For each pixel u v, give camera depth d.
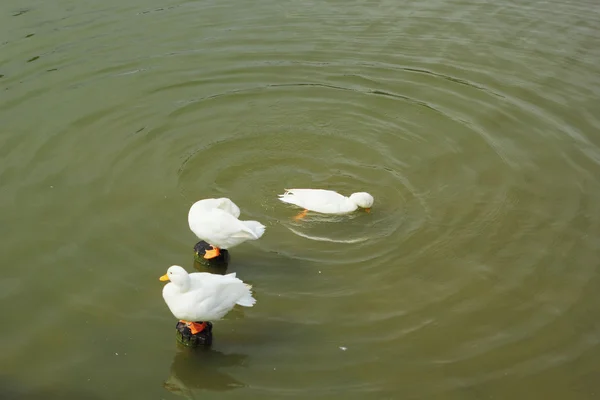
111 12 8.02
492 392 4.79
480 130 6.62
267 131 6.58
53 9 8.03
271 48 7.55
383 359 4.93
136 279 5.32
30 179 6.01
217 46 7.55
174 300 4.91
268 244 5.59
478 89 7.11
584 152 6.40
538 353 4.97
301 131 6.60
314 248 5.57
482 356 4.95
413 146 6.47
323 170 6.22
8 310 5.12
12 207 5.78
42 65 7.18
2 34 7.56
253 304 5.20
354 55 7.52
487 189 6.05
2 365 4.85
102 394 4.75
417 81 7.20
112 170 6.12
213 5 8.22
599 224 5.77
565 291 5.32
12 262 5.40
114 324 5.07
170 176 6.09
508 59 7.50
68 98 6.84
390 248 5.57
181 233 5.64
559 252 5.56
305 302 5.23
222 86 7.07
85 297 5.21
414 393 4.77
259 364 4.91
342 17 8.10
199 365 4.89
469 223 5.77
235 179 6.11
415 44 7.70
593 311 5.20
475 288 5.33
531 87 7.13
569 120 6.75
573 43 7.75
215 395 4.76
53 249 5.50
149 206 5.83
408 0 8.49
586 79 7.23
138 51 7.43
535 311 5.20
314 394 4.76
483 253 5.55
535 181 6.12
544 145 6.47
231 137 6.50
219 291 4.96
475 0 8.50
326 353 4.96
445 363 4.91
